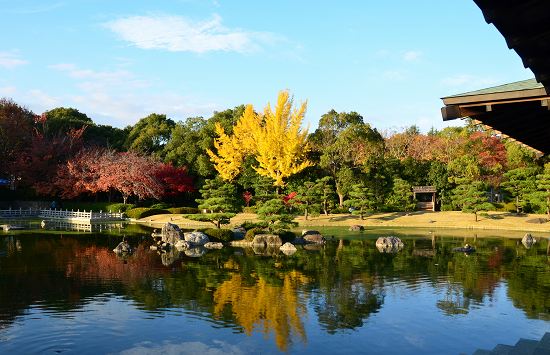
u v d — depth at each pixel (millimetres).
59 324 13453
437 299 16531
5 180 62125
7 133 59062
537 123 6793
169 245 31375
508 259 25438
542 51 3488
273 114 54469
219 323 13656
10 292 17281
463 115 5891
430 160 60219
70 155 61062
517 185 49531
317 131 60719
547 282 19344
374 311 14953
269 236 32625
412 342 12180
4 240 33562
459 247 29203
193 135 65062
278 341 12164
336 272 21719
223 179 59250
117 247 28406
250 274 21188
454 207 54188
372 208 51469
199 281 19484
